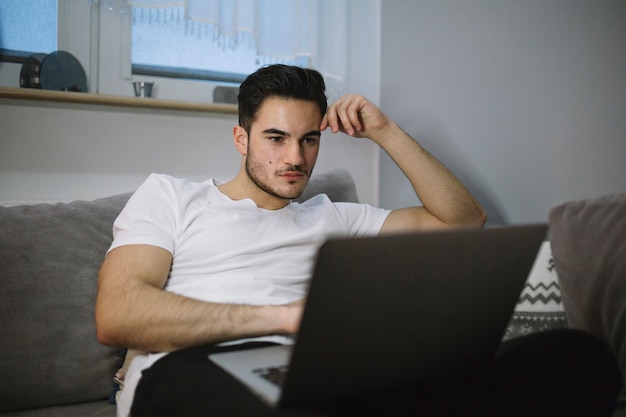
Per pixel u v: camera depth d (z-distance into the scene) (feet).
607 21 8.02
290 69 4.18
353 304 2.32
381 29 6.64
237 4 5.65
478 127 7.29
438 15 6.98
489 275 2.69
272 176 4.15
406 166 4.90
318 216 4.63
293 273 4.24
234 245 4.09
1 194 5.19
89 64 5.59
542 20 7.63
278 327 3.38
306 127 4.14
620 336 3.98
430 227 4.83
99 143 5.52
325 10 6.20
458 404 2.69
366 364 2.50
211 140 6.02
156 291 3.39
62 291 4.11
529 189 7.61
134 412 3.09
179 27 5.92
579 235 4.51
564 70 7.79
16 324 3.93
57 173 5.38
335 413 2.51
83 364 4.07
